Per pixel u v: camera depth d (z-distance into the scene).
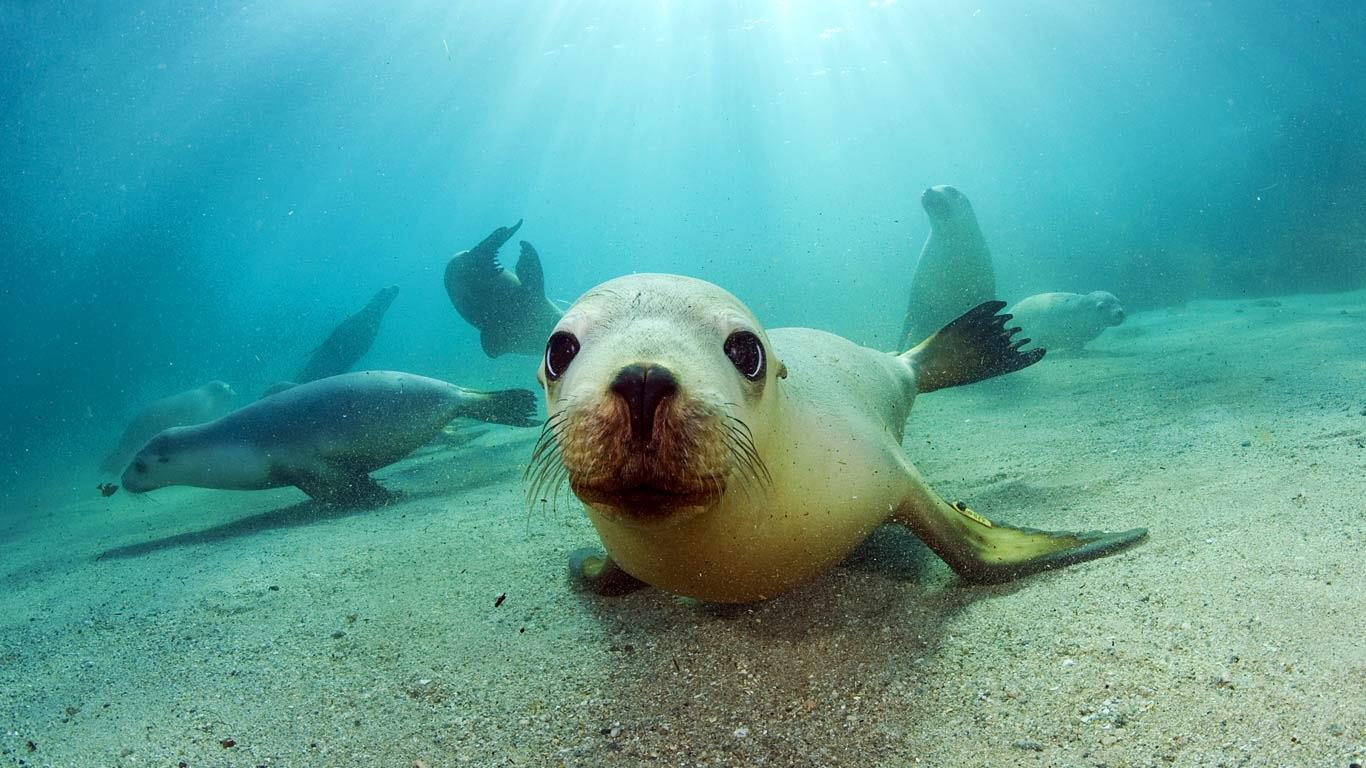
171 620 1.20
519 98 15.14
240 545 1.76
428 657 0.91
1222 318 3.47
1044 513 1.13
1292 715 0.54
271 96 11.60
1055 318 2.97
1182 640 0.67
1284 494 0.99
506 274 3.34
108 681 0.98
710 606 0.92
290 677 0.91
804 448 0.78
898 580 0.93
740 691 0.73
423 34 10.62
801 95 15.78
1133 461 1.31
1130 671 0.64
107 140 11.11
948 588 0.89
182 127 11.48
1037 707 0.62
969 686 0.67
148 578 1.54
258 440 2.10
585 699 0.76
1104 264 5.54
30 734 0.86
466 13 10.16
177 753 0.75
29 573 1.83
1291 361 1.98
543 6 10.09
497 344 3.56
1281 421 1.39
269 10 8.68
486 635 0.96
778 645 0.80
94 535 2.37
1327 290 4.21
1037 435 1.66
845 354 1.15
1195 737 0.54
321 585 1.27
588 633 0.92
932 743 0.60
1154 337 3.13
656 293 0.69
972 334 1.47
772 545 0.74
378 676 0.88
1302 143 4.90
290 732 0.77
